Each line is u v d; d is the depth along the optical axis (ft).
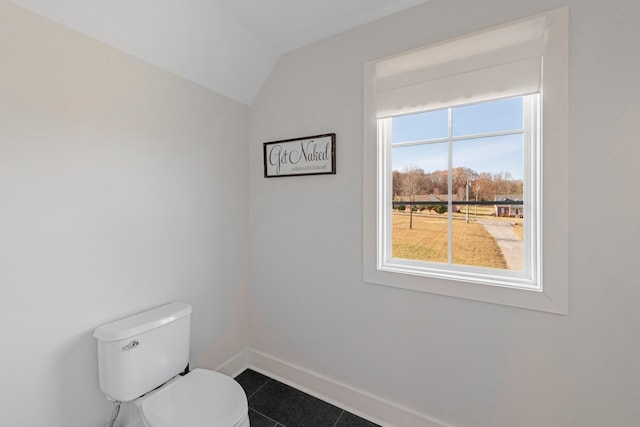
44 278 3.62
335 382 5.68
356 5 4.68
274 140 6.33
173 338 4.58
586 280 3.65
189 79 5.37
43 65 3.55
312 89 5.75
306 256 5.98
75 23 3.78
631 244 3.44
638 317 3.45
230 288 6.39
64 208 3.78
